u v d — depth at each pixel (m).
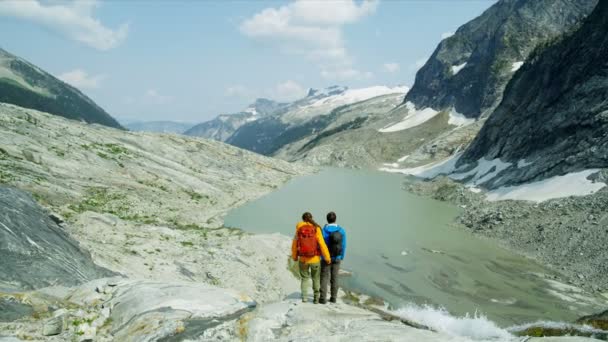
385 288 30.56
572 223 39.66
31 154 48.59
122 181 54.91
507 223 46.09
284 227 50.53
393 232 47.25
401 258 37.59
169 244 33.16
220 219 54.12
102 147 63.69
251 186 79.25
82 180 49.84
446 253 39.06
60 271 13.59
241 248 34.97
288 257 35.22
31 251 13.38
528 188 55.66
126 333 9.55
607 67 57.78
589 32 66.81
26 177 41.69
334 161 139.00
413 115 184.00
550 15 162.50
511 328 10.71
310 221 10.75
